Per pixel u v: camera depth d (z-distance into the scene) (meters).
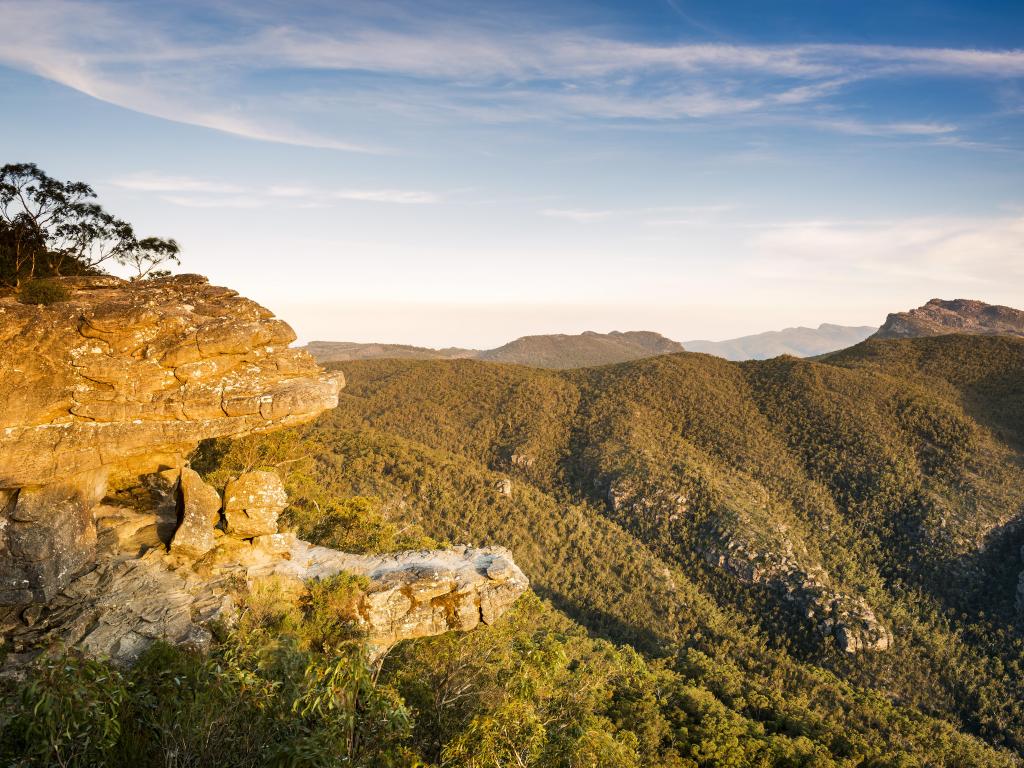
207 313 17.42
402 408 182.62
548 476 157.62
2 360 14.57
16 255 24.20
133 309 15.66
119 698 9.34
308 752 8.97
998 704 87.44
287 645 13.02
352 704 10.34
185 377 16.11
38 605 15.12
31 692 8.78
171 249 30.09
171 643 14.47
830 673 87.56
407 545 30.78
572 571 108.94
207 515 19.12
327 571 20.38
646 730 41.91
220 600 17.03
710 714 49.16
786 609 102.88
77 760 8.93
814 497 139.62
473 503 113.75
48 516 15.54
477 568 21.69
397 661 22.12
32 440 14.92
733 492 130.88
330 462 107.56
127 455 16.30
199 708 10.05
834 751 54.22
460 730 18.48
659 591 105.06
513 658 23.34
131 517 19.50
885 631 95.62
